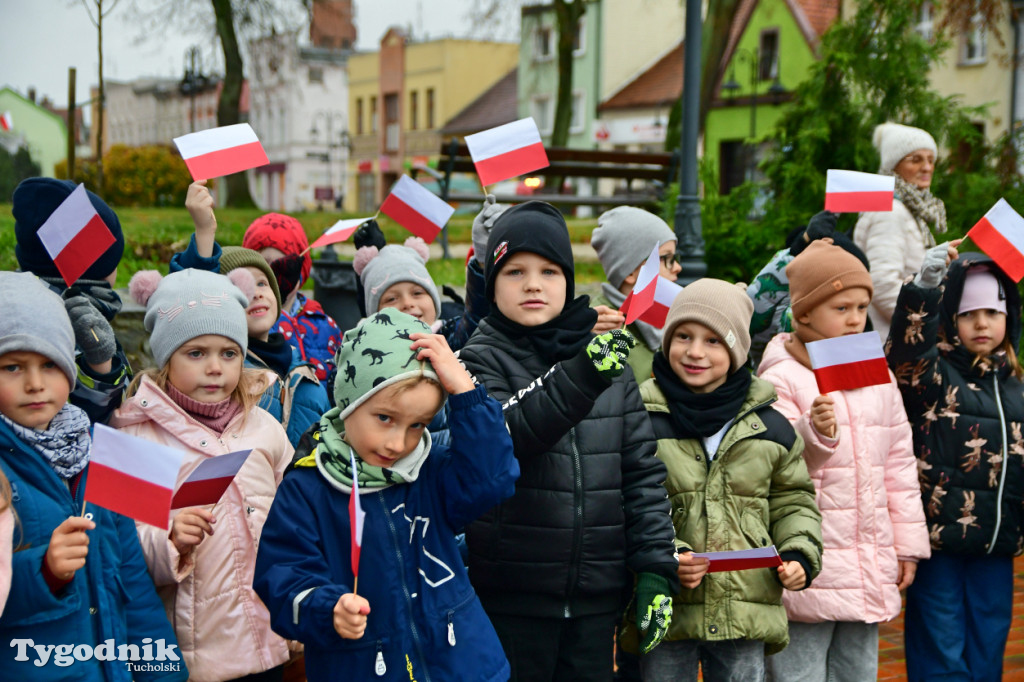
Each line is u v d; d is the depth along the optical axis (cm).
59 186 311
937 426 357
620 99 3900
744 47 3002
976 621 365
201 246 341
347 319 658
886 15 641
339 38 5925
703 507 297
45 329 235
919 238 446
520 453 253
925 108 649
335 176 6009
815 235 415
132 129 6575
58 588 229
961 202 654
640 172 836
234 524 284
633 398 285
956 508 354
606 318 322
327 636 210
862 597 322
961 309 358
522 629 269
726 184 3111
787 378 342
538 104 4266
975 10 1012
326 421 236
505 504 267
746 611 292
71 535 223
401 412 220
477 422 228
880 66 638
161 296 288
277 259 424
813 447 317
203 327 281
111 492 210
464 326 394
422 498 238
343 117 5841
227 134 304
